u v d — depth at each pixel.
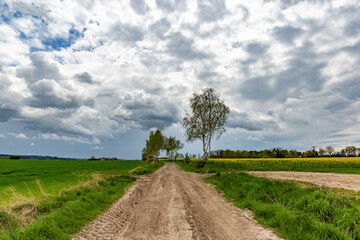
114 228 7.08
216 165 40.25
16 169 36.72
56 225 6.60
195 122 40.25
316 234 5.79
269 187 13.43
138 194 13.73
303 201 8.73
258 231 6.49
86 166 46.66
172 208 9.88
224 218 8.17
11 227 6.52
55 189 13.87
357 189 12.50
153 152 91.94
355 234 5.88
